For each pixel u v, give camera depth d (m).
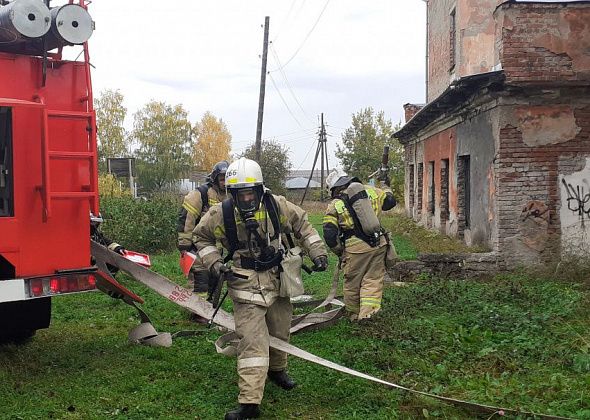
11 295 5.64
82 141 5.99
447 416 4.89
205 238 5.29
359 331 7.32
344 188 8.09
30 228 5.77
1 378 5.91
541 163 11.37
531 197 11.38
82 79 6.03
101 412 5.13
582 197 11.35
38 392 5.59
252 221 5.06
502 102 11.34
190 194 8.20
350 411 5.09
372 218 7.72
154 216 16.80
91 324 8.16
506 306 8.26
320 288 10.77
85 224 6.03
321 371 6.03
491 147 11.81
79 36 5.72
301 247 5.52
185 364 6.32
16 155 5.70
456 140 14.96
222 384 5.75
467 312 8.21
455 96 12.99
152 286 7.00
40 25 5.55
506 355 6.35
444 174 17.09
